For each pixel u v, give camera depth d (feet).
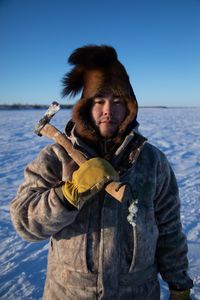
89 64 4.27
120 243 4.07
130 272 4.12
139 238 4.12
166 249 4.83
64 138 4.19
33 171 4.25
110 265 3.99
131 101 4.20
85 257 4.00
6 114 133.69
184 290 4.85
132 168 4.24
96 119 4.25
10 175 22.11
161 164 4.61
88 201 4.08
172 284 4.89
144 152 4.48
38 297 8.20
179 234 4.87
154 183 4.38
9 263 9.77
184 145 36.68
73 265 4.05
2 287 8.58
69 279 4.08
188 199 15.53
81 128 4.19
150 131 55.21
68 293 4.09
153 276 4.50
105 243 3.99
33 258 10.07
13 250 10.57
